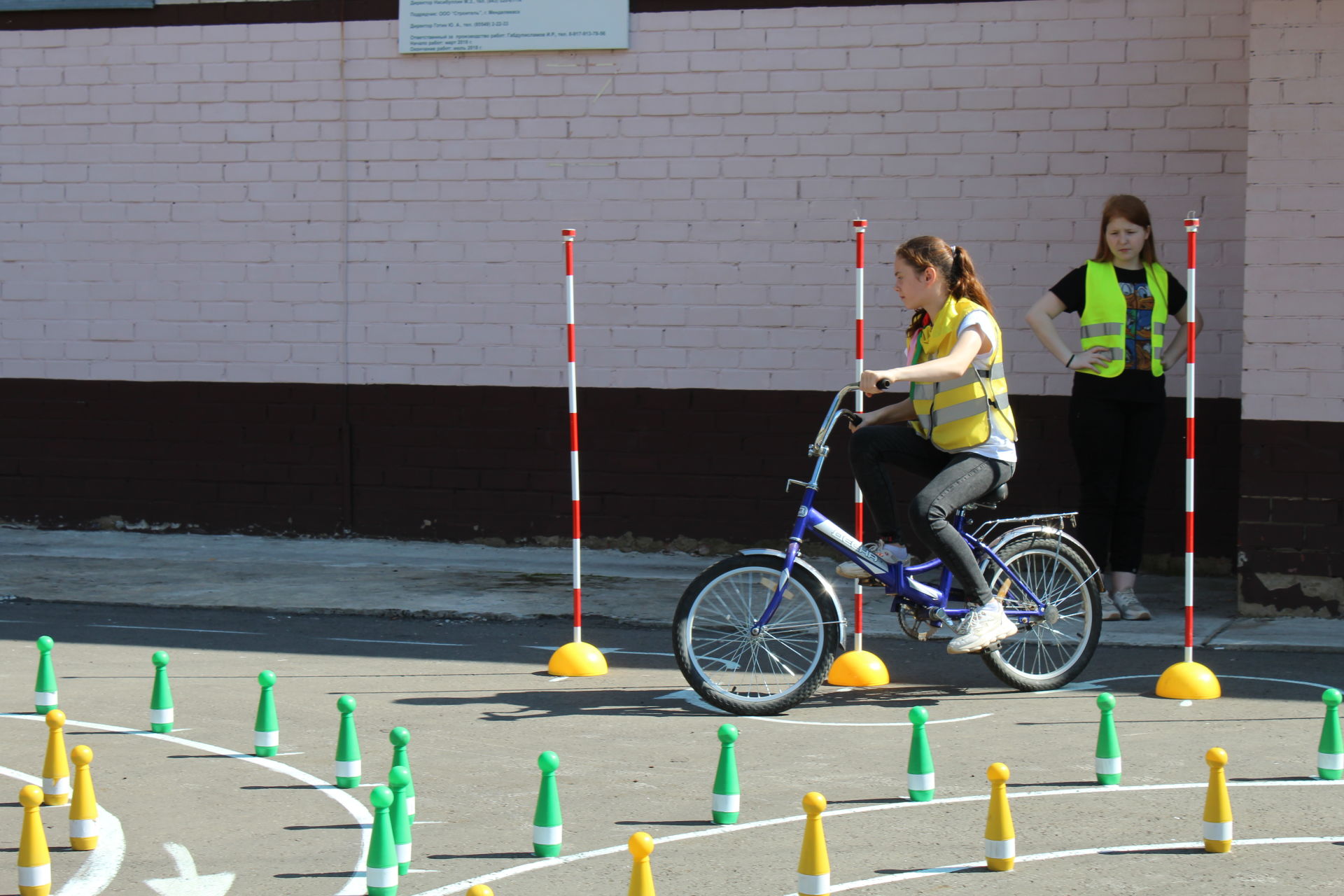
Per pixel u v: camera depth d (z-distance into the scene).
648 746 7.32
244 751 7.25
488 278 14.05
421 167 14.12
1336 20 10.35
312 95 14.33
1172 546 12.55
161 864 5.56
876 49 12.99
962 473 7.91
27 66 14.86
